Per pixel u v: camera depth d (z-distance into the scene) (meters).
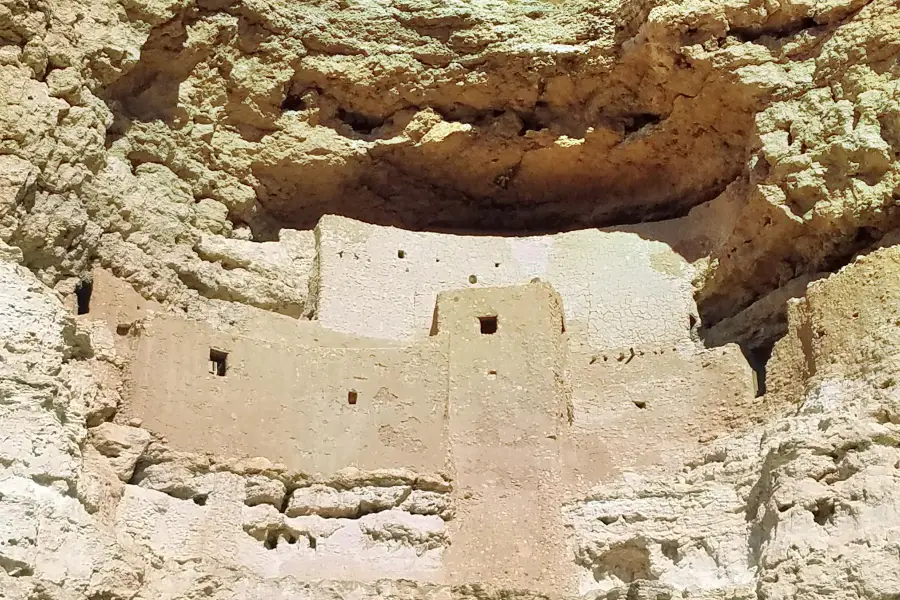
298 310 23.61
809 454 18.52
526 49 24.11
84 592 16.83
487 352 21.42
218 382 20.14
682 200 25.33
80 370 19.20
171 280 22.03
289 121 24.45
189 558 18.36
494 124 24.84
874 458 18.03
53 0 21.59
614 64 23.97
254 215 24.62
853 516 17.70
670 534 19.58
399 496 19.97
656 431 21.03
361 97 24.73
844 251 22.19
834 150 21.88
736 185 23.84
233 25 23.58
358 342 22.94
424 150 24.81
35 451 17.50
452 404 21.03
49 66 21.30
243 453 19.88
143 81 23.12
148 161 22.94
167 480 19.05
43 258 20.33
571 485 20.61
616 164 25.11
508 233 26.25
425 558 19.66
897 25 21.95
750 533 19.00
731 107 23.34
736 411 20.83
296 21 24.20
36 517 16.91
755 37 23.14
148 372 19.75
